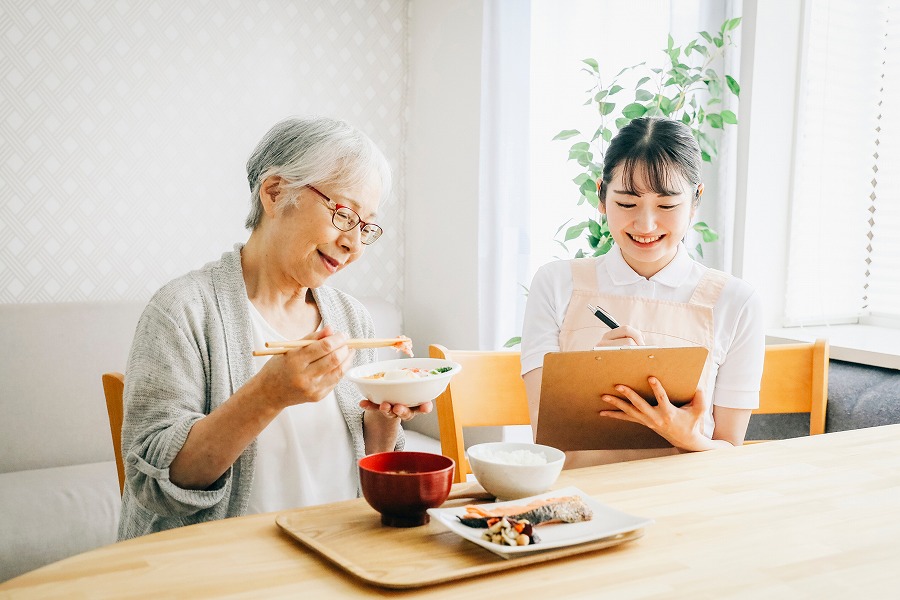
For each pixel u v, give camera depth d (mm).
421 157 3592
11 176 2857
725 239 2621
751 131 2570
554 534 938
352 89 3551
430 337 3564
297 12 3391
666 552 903
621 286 1704
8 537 2158
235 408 1124
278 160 1325
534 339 1716
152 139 3107
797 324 2688
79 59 2945
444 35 3387
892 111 2619
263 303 1447
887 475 1222
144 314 1338
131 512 1343
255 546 918
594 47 2881
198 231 3229
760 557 891
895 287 2648
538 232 3068
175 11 3121
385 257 3705
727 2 2629
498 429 3076
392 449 1521
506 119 3070
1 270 2859
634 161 1537
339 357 1092
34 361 2684
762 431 2395
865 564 876
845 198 2707
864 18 2674
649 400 1347
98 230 3023
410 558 865
